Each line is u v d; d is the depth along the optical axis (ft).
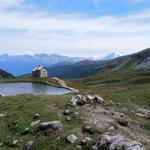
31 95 201.98
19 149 116.26
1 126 138.21
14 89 456.04
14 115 148.97
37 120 136.26
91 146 111.55
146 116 162.40
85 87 549.54
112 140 107.45
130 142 104.17
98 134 120.26
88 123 129.29
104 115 141.79
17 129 131.95
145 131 137.59
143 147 111.04
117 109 160.35
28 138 122.52
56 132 122.42
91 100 158.61
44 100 168.66
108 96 282.15
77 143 114.93
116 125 131.03
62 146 114.32
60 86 519.60
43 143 117.29
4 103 187.21
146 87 435.12
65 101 158.51
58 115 139.23
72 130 123.24
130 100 277.44
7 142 122.42
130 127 135.95
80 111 142.31
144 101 276.62
